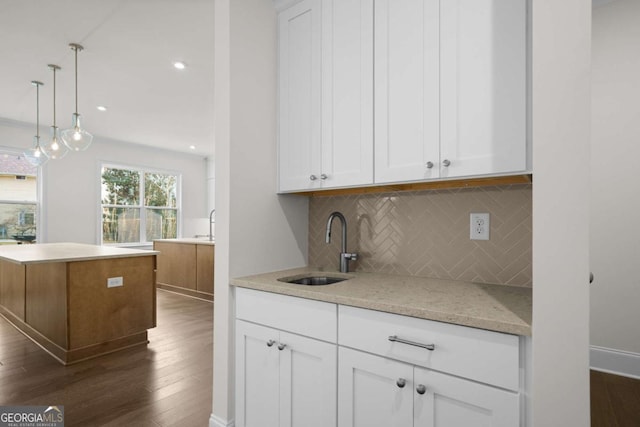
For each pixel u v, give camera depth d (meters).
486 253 1.58
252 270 1.83
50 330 2.92
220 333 1.77
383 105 1.54
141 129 5.60
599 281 2.51
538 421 0.96
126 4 2.32
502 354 1.02
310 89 1.80
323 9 1.75
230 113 1.72
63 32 2.67
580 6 0.94
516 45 1.22
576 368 0.92
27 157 3.78
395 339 1.20
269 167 1.93
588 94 0.92
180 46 2.89
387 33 1.53
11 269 3.66
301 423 1.46
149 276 3.21
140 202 6.86
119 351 2.95
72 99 4.17
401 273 1.81
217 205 1.79
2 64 3.21
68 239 5.80
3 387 2.29
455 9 1.35
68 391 2.23
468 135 1.31
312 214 2.17
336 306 1.36
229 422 1.73
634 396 2.15
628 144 2.43
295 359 1.49
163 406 2.05
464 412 1.08
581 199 0.93
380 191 1.87
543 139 0.97
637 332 2.40
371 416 1.27
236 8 1.75
